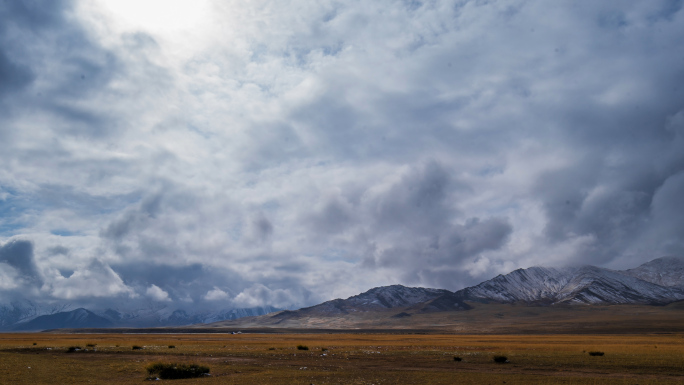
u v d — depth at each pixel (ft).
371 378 152.56
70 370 168.04
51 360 204.54
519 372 170.60
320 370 178.09
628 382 141.38
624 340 462.19
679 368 173.88
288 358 227.81
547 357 219.20
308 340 501.56
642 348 282.77
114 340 489.67
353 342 429.79
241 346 328.70
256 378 151.64
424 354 244.83
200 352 261.03
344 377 154.71
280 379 148.97
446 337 627.46
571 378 151.64
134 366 184.44
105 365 189.06
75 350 271.69
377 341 461.78
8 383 131.64
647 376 157.07
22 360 196.03
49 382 136.67
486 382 143.43
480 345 344.69
